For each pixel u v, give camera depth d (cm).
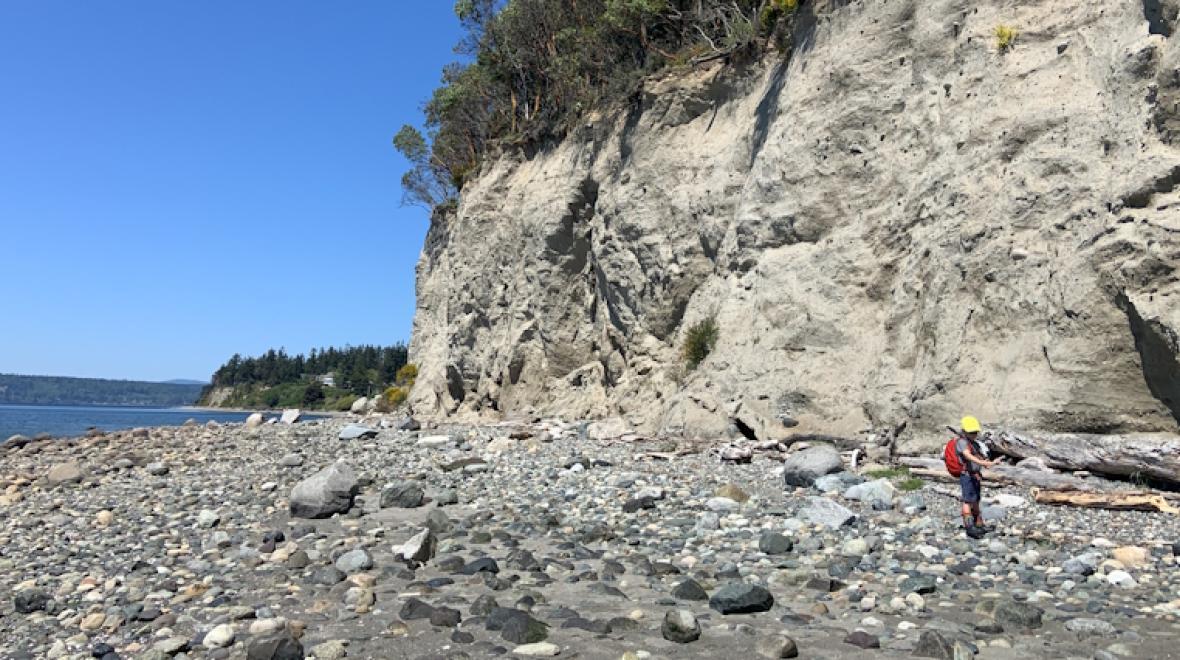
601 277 2636
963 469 948
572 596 745
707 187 2250
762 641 578
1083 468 1136
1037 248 1332
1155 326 1093
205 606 736
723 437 1762
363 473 1598
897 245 1650
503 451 1888
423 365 4094
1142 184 1172
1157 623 626
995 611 644
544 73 3284
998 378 1316
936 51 1684
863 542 880
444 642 616
